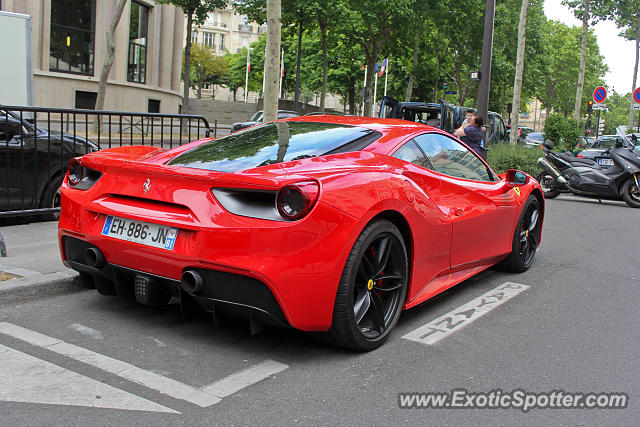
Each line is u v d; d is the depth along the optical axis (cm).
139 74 2991
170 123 725
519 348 332
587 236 738
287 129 378
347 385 271
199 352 304
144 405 241
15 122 589
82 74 2652
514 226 492
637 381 292
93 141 671
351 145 346
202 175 279
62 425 222
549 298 443
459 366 301
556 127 2073
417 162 373
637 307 427
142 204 302
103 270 324
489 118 1678
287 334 337
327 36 2717
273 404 248
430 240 361
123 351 300
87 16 2650
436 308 406
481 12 2878
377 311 321
